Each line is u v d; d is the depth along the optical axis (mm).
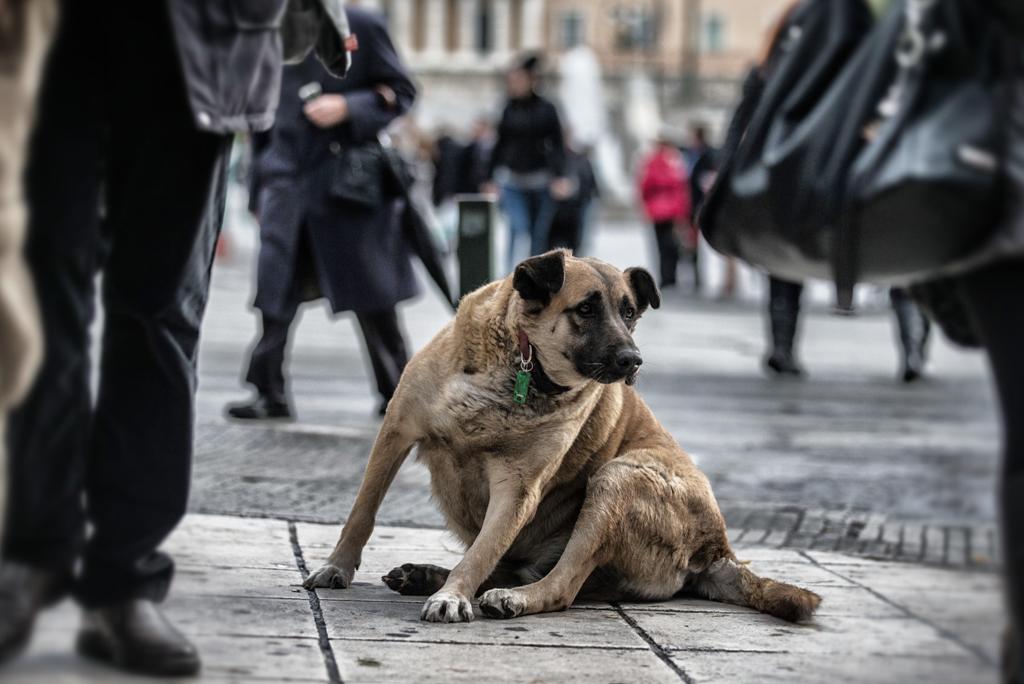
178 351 4398
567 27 104562
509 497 5445
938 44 3611
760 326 21312
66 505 4211
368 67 9820
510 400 5387
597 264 5605
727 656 4895
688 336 19250
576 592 5531
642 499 5605
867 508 8141
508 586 5809
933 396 13898
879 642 4727
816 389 14141
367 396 11703
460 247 9141
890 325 22766
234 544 6199
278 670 4336
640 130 75750
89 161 4125
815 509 8039
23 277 3982
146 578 4250
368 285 9648
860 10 3820
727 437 10797
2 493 4117
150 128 4148
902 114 3604
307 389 12023
